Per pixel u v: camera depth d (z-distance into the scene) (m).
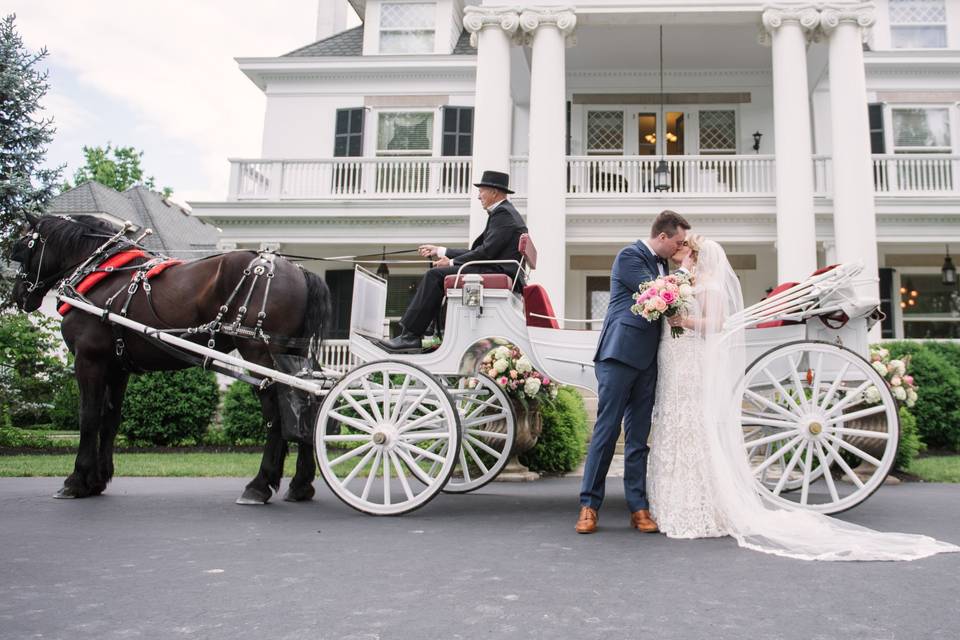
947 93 16.31
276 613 2.52
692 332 4.21
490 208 5.38
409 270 16.70
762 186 14.62
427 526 4.32
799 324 4.68
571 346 4.74
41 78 11.97
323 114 17.50
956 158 14.45
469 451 6.42
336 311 16.69
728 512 3.91
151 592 2.80
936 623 2.39
